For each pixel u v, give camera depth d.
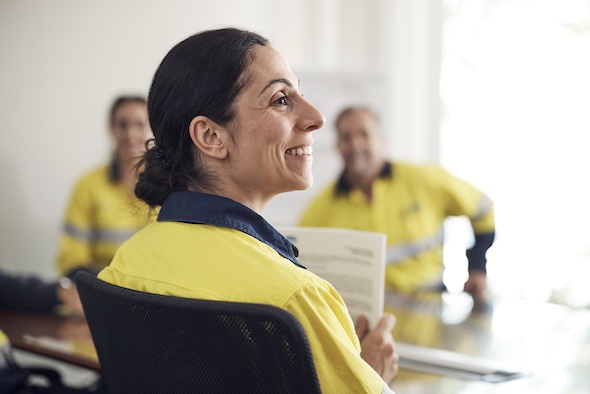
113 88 3.76
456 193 2.81
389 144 3.67
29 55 3.77
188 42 1.12
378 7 3.70
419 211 2.81
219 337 0.93
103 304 1.08
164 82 1.13
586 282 3.40
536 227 3.49
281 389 0.92
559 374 1.59
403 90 3.69
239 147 1.11
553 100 3.43
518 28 3.48
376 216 2.81
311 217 2.94
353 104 3.58
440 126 3.67
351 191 2.87
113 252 3.04
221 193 1.14
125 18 3.74
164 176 1.19
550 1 3.39
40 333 1.97
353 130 2.80
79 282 1.16
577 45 3.36
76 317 2.14
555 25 3.40
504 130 3.55
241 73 1.09
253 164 1.11
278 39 3.82
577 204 3.41
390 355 1.37
